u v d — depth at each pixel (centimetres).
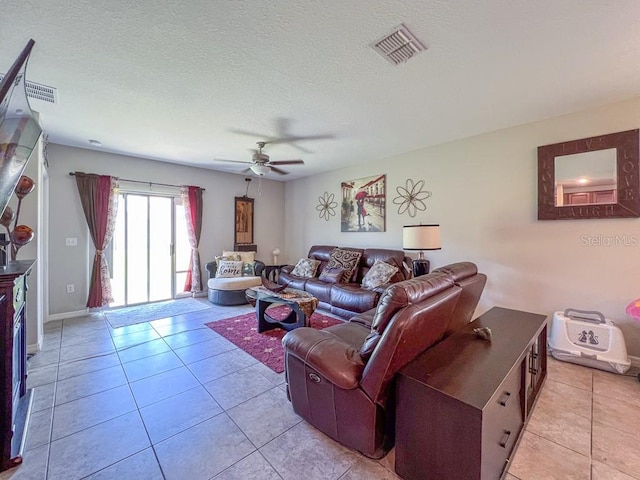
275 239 656
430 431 129
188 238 518
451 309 180
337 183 542
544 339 235
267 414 191
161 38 175
